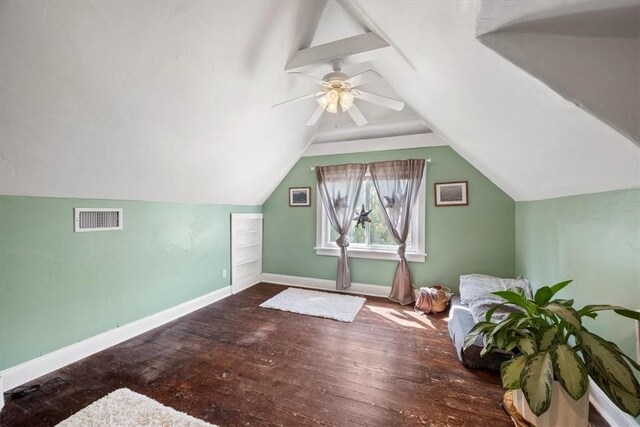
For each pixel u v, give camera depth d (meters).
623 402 0.87
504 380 1.13
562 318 1.02
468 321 2.24
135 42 1.43
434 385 1.78
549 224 2.13
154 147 2.11
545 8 0.79
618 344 1.31
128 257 2.46
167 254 2.84
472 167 3.23
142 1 1.29
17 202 1.76
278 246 4.24
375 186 3.55
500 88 1.17
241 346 2.29
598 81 0.84
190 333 2.54
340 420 1.48
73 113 1.54
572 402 1.06
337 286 3.74
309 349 2.25
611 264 1.37
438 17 1.05
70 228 2.04
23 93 1.31
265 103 2.54
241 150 2.87
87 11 1.21
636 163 1.01
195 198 3.12
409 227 3.45
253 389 1.74
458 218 3.30
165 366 1.99
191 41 1.61
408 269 3.43
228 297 3.58
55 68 1.31
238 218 3.81
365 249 3.70
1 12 1.05
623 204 1.27
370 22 1.72
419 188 3.42
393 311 3.08
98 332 2.23
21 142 1.49
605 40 0.82
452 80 1.48
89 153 1.81
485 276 2.97
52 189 1.88
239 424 1.45
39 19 1.13
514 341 1.17
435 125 2.82
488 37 0.92
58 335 1.97
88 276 2.16
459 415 1.52
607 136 0.96
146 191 2.51
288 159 3.80
